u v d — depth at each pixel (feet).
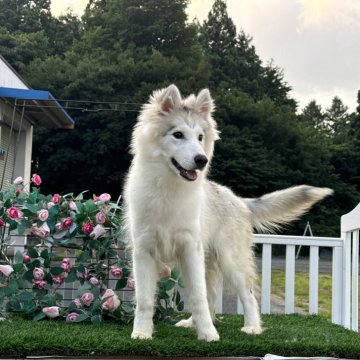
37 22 41.47
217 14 42.37
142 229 4.54
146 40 35.01
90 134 29.32
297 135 32.55
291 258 6.69
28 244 5.95
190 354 4.04
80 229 5.72
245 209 5.62
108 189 30.48
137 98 29.76
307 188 5.78
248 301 5.25
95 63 31.71
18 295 5.45
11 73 15.12
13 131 16.52
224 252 5.28
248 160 29.78
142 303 4.46
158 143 4.54
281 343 4.33
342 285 6.28
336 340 4.69
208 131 4.83
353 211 5.86
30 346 3.94
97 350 3.95
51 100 14.24
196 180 4.49
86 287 5.47
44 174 29.86
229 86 36.40
